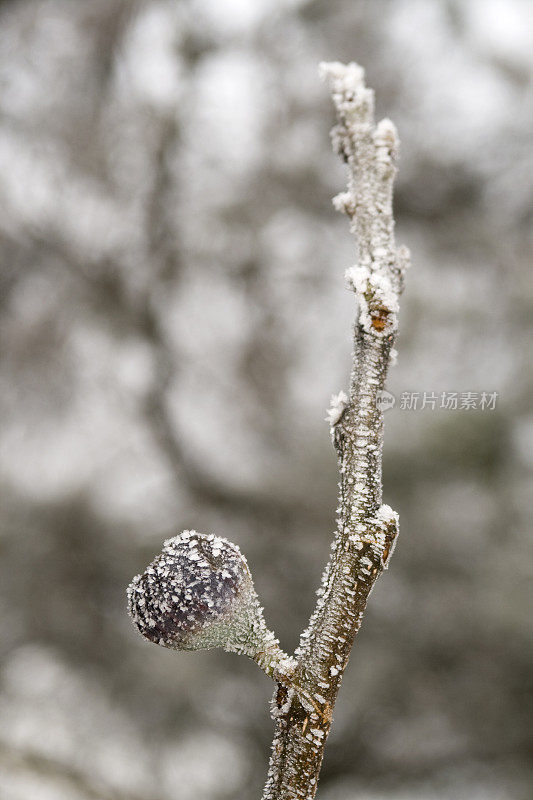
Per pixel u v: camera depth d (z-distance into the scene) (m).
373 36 3.17
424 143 3.13
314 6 3.21
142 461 3.22
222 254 3.26
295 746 0.52
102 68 3.19
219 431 3.22
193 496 3.17
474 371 2.81
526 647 2.58
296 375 3.19
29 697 2.64
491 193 3.18
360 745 2.73
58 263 3.18
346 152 0.56
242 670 2.82
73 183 3.15
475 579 2.67
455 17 3.09
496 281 3.05
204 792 2.58
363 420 0.53
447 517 2.72
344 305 3.13
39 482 3.11
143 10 3.18
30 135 3.07
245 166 3.28
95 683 2.74
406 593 2.72
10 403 3.13
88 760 2.38
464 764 2.67
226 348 3.23
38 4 3.14
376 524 0.53
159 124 3.20
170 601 0.52
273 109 3.23
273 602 2.92
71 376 3.17
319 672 0.52
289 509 3.01
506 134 3.08
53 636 2.84
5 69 3.11
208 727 2.75
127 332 3.20
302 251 3.25
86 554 2.96
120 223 3.24
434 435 2.66
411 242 3.17
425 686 2.67
